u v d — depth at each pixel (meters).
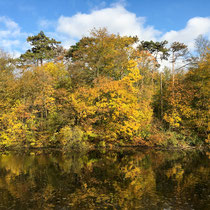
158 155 20.78
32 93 26.84
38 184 11.41
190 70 31.42
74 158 19.28
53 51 48.03
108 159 18.72
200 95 27.39
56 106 27.30
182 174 13.30
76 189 10.52
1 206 8.48
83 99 27.06
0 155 21.00
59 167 15.49
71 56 44.03
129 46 34.06
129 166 15.80
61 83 33.16
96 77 30.42
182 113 27.80
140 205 8.46
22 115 25.08
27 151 23.61
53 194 9.86
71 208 8.22
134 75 28.22
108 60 31.62
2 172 14.08
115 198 9.26
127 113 25.55
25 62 43.44
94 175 13.23
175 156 20.14
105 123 27.53
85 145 25.00
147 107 28.19
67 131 24.30
